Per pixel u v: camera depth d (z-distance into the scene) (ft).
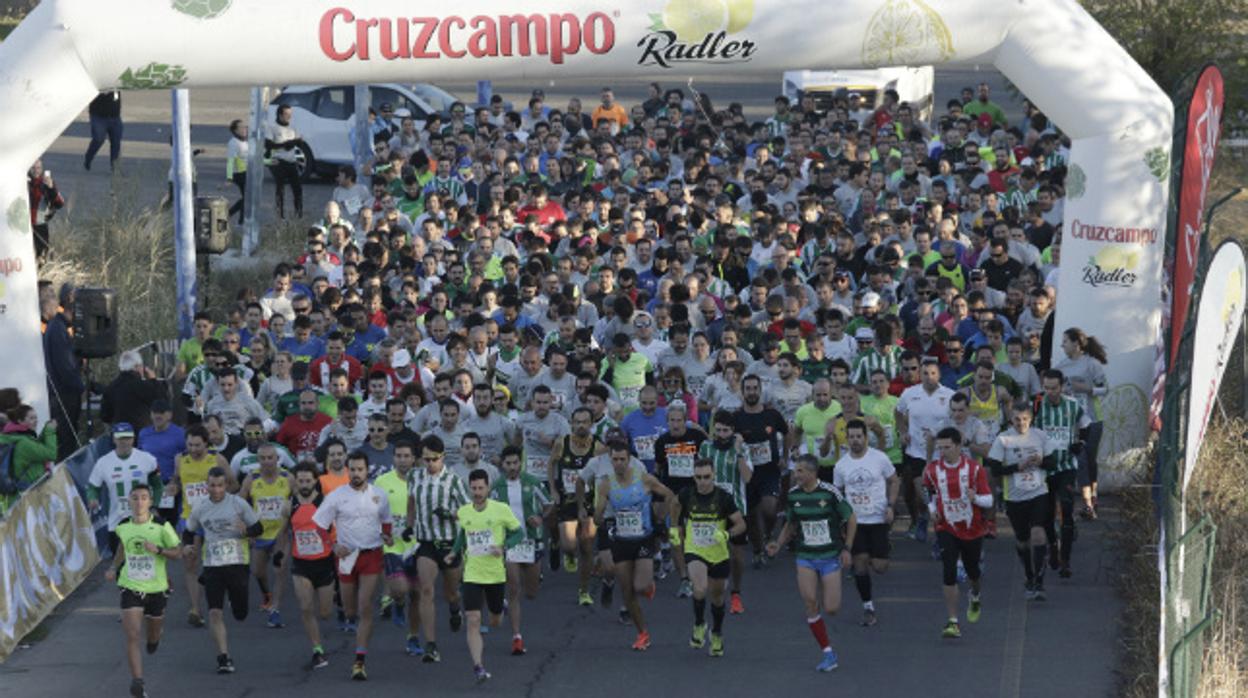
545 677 144.46
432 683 143.43
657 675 144.25
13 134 178.09
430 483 146.10
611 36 185.78
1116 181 191.42
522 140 320.09
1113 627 154.10
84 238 266.98
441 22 183.73
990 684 140.46
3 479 165.58
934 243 234.38
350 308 204.74
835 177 276.62
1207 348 129.80
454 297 221.05
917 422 176.14
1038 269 227.40
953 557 150.61
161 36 178.70
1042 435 159.63
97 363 233.55
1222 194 328.29
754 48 187.93
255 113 286.66
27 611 157.89
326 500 144.97
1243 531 170.81
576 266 225.76
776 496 172.14
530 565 154.92
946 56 191.11
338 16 181.78
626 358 189.16
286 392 185.57
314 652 148.15
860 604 163.12
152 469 161.79
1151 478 189.16
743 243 229.66
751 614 160.97
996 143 288.92
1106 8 337.11
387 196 258.57
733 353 183.21
